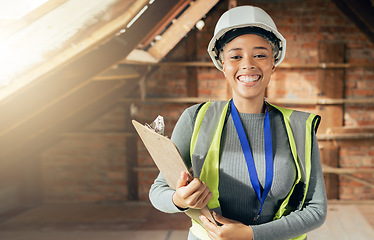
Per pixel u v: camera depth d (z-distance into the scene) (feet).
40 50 4.92
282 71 14.12
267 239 2.51
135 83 12.27
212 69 14.29
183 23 10.84
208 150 2.73
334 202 14.02
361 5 11.68
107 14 5.14
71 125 13.46
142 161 14.65
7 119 6.34
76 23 5.02
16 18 5.04
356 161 14.23
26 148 12.16
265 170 2.68
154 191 2.96
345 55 13.96
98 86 9.36
